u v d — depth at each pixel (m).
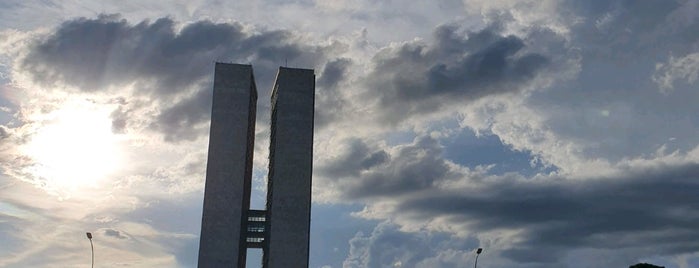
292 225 198.00
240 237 196.88
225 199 196.75
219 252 192.25
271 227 197.38
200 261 191.25
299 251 196.12
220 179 198.25
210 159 199.75
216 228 194.00
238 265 193.12
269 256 195.75
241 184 198.50
